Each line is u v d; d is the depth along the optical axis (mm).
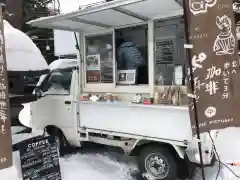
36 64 3748
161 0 3117
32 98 4125
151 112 3756
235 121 2674
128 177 3975
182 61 3713
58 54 6473
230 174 3689
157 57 3951
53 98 5023
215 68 2578
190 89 2559
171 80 3826
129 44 4336
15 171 3363
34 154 3553
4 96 2617
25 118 8547
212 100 2584
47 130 5152
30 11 10695
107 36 4543
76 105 4688
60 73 5125
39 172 3570
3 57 2635
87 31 4746
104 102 4223
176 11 3621
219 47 2590
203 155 3320
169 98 3586
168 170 3676
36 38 10344
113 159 4723
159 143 3838
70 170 4234
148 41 4000
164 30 3863
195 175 3877
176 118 3516
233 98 2660
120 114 4109
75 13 3725
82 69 4816
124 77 4375
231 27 2650
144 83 4199
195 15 2494
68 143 4949
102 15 3734
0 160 2547
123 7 3400
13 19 7156
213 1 2557
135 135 3941
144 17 3885
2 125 2578
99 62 4645
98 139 4453
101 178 3963
